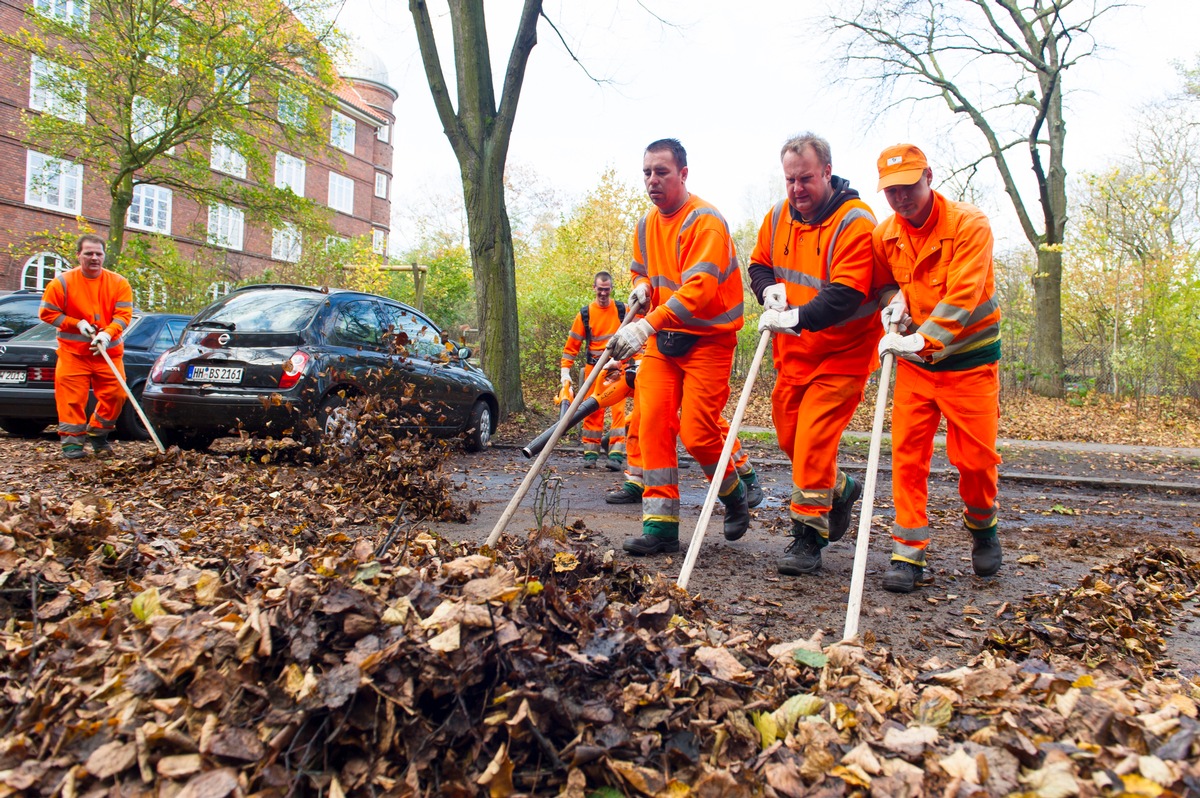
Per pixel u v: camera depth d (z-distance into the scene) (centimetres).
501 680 202
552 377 1938
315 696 184
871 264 416
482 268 1334
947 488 834
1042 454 1175
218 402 717
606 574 339
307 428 715
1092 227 2428
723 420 536
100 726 180
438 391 904
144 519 445
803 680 237
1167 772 172
